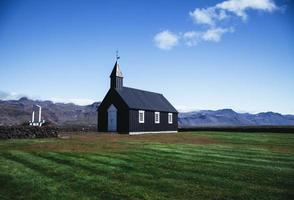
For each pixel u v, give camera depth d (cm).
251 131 5662
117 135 4066
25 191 1202
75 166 1631
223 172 1505
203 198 1111
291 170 1576
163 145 2656
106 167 1606
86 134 4156
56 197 1132
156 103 5581
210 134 4578
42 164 1672
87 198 1120
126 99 4772
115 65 4941
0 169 1541
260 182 1325
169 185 1273
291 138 3731
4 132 3123
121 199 1109
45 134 3416
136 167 1612
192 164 1705
